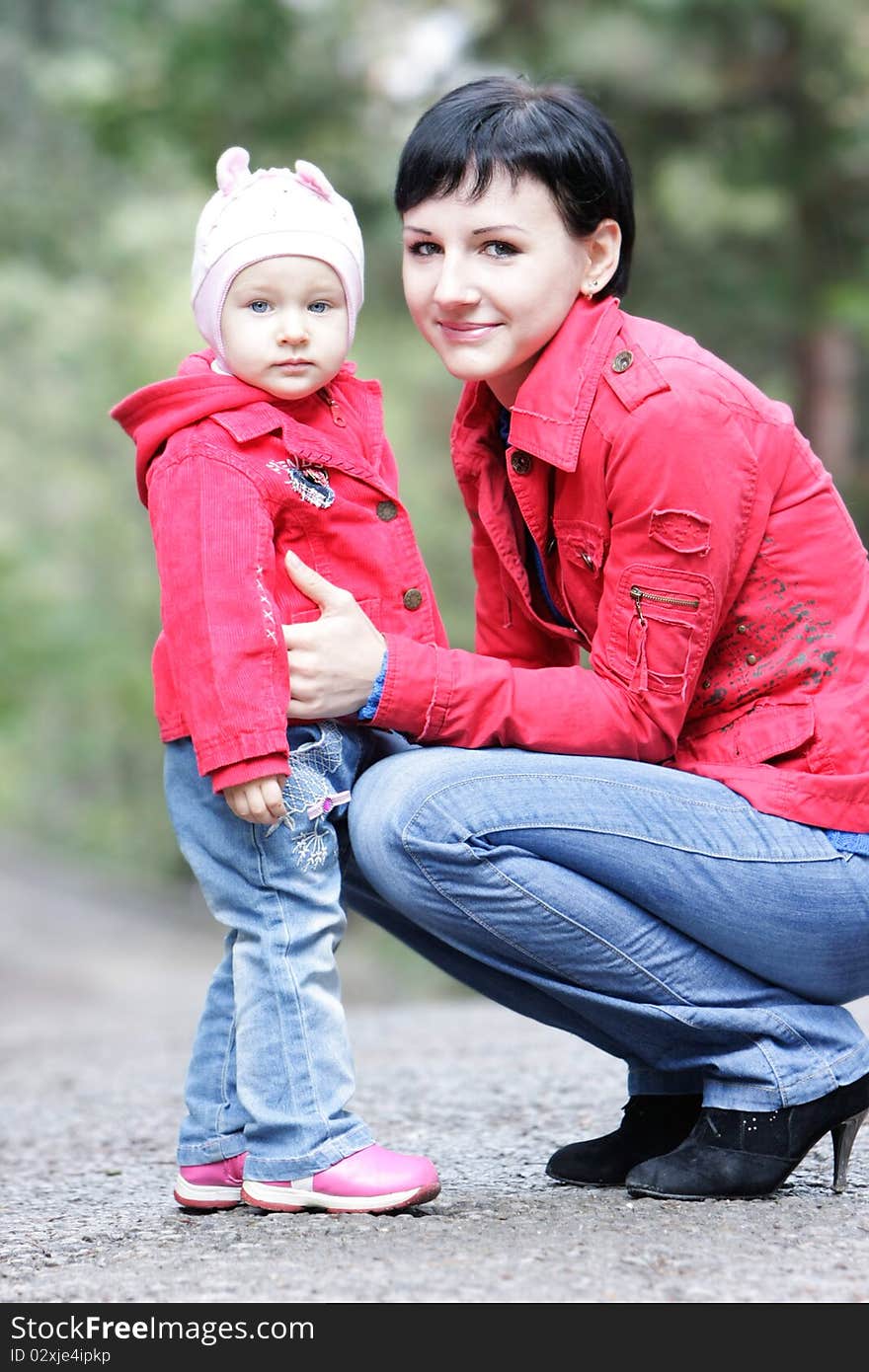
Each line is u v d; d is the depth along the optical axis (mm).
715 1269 1931
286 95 8141
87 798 22750
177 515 2297
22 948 14273
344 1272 1953
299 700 2273
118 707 17094
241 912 2346
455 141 2299
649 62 7875
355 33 8242
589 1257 1982
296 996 2309
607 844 2238
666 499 2229
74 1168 3117
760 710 2338
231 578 2252
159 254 13172
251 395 2391
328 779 2369
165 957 14469
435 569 11891
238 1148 2420
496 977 2461
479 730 2314
